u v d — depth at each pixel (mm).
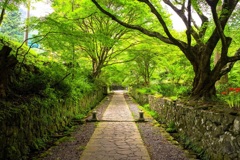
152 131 7914
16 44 10625
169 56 14125
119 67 20234
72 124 9148
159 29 12094
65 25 6738
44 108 6480
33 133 5617
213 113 4816
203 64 7137
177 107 7707
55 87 8156
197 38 7824
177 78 15641
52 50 7785
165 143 6344
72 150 5547
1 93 5199
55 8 11109
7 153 4262
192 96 7457
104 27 12336
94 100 17656
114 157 5055
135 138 6832
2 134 4105
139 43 13711
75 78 10750
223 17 6723
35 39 7430
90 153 5324
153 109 13070
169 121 8742
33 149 5414
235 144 3871
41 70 8625
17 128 4730
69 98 9328
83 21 11938
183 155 5270
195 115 5910
